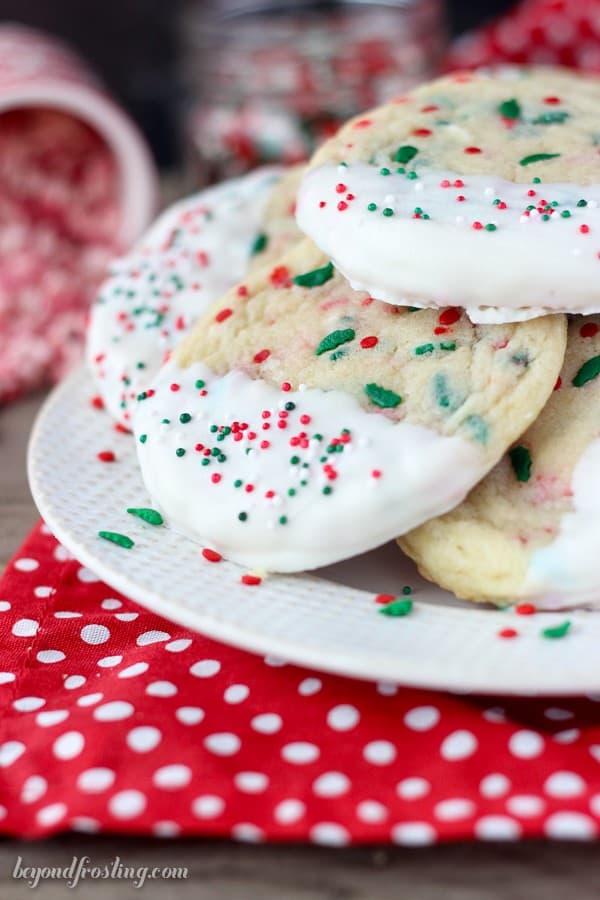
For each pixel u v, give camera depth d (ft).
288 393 0.95
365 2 1.86
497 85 1.09
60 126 1.69
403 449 0.90
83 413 1.11
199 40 1.65
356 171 0.98
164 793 0.82
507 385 0.92
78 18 2.17
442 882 0.80
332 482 0.90
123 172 1.62
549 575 0.89
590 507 0.90
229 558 0.93
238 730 0.86
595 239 0.90
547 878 0.80
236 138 1.60
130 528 0.96
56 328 1.40
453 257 0.91
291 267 1.03
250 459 0.92
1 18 2.16
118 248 1.58
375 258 0.93
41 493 0.99
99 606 0.99
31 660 0.93
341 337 0.97
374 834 0.79
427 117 1.04
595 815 0.79
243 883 0.81
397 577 0.95
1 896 0.81
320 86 1.59
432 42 1.69
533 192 0.94
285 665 0.91
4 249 1.54
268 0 1.85
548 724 0.87
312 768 0.83
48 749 0.85
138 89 2.23
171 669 0.90
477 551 0.91
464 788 0.81
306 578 0.92
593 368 0.96
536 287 0.91
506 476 0.93
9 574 1.02
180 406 0.97
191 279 1.15
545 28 1.65
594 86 1.12
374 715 0.87
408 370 0.95
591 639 0.86
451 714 0.86
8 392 1.32
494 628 0.87
